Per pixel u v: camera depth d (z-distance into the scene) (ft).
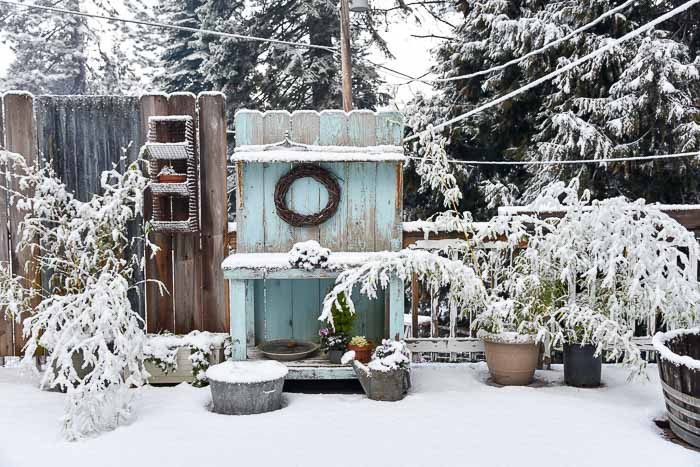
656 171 21.80
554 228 10.55
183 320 12.05
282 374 9.25
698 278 11.91
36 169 11.64
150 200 11.89
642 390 10.09
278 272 10.20
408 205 28.37
